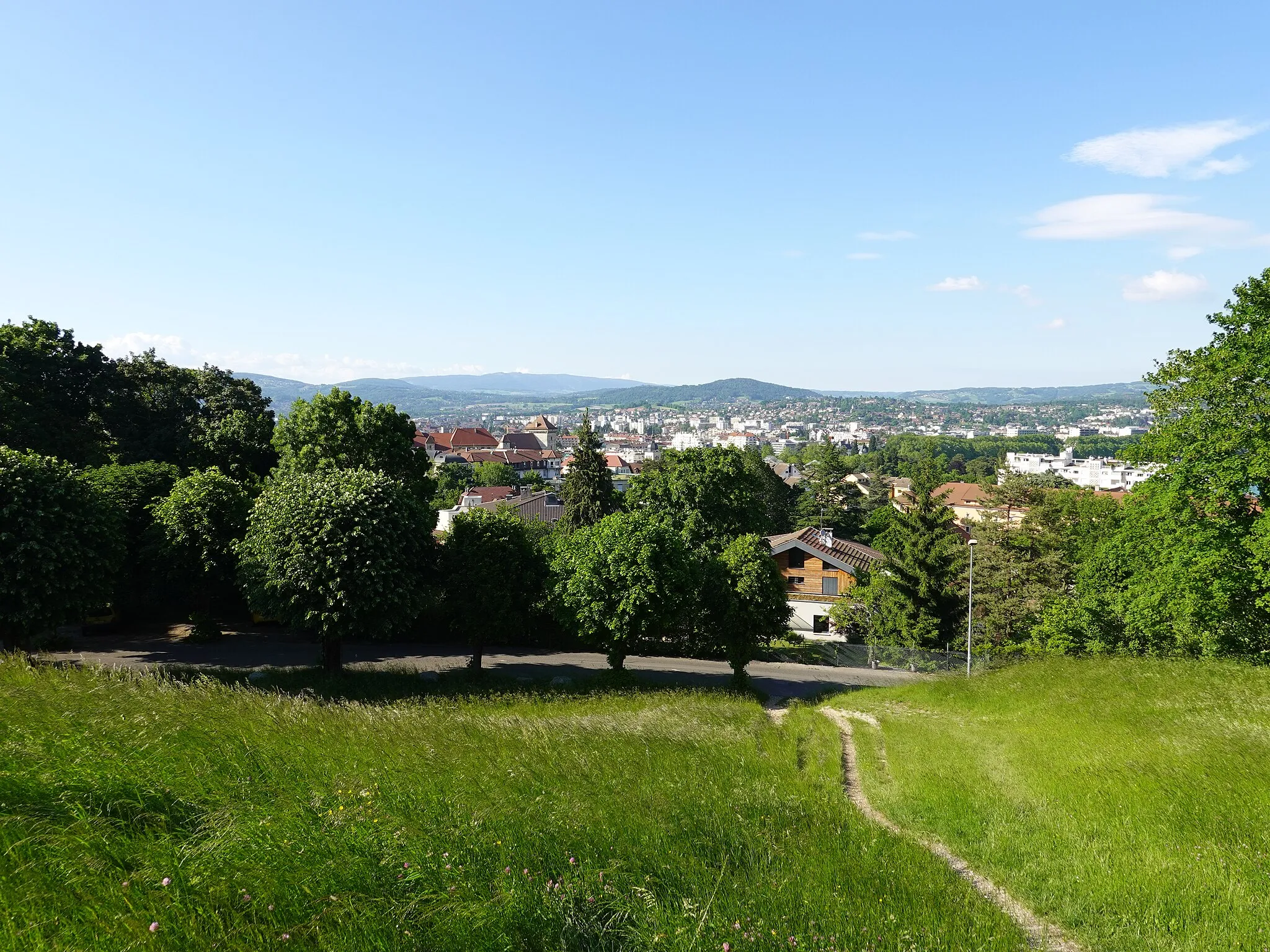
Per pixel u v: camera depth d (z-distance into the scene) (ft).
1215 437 77.77
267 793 21.83
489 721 45.16
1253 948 22.48
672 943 16.72
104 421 147.33
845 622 159.63
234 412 153.17
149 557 109.50
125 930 13.26
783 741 57.93
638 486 172.76
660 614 94.79
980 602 152.76
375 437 125.18
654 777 37.29
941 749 54.13
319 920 14.67
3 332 132.67
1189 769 38.60
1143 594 90.74
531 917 16.35
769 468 295.48
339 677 86.12
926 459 271.49
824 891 23.71
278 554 83.71
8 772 18.93
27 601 76.79
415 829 20.02
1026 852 32.30
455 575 97.04
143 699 33.17
